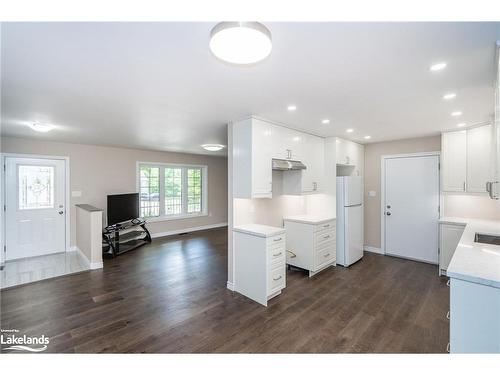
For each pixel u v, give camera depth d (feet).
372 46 4.56
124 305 9.00
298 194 12.33
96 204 17.04
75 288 10.50
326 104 7.98
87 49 4.66
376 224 15.83
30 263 13.69
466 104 7.95
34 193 14.80
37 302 9.24
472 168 10.84
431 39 4.33
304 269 12.38
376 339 6.99
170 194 21.59
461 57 4.97
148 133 12.71
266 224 11.95
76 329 7.50
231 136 10.25
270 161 10.14
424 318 8.11
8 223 13.99
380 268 13.08
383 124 10.73
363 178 16.26
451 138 11.72
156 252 15.98
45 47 4.56
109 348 6.61
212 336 7.14
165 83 6.29
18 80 6.07
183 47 4.60
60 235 15.67
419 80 6.10
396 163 14.90
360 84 6.37
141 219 18.83
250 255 9.54
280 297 9.68
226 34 3.61
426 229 13.89
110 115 9.25
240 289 9.96
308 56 4.94
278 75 5.83
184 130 11.96
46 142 15.06
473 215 12.40
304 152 12.22
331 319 8.05
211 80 6.12
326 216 13.70
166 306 8.93
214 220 24.56
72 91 6.82
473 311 4.30
